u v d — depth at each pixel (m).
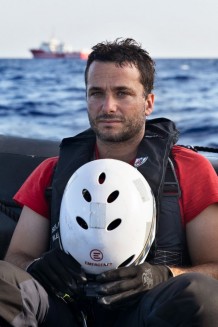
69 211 3.23
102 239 3.14
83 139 3.76
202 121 21.91
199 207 3.53
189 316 2.82
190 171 3.59
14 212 4.50
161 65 57.22
